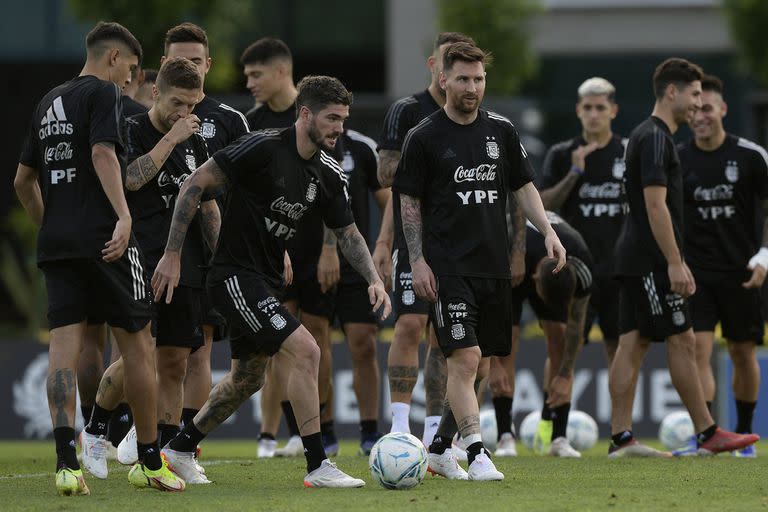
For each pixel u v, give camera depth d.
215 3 71.44
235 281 21.19
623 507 18.45
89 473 24.59
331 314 31.02
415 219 22.67
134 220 24.56
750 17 78.12
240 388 21.97
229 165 20.92
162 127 24.73
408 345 27.50
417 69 91.88
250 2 79.00
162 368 24.39
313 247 30.33
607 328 33.91
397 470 20.77
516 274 28.55
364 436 31.41
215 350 43.94
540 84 94.00
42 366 47.66
